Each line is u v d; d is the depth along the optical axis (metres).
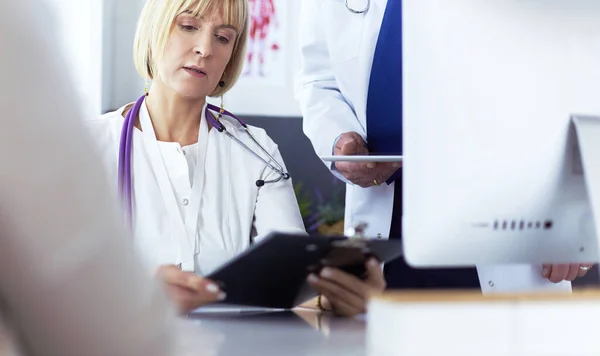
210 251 1.55
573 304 0.66
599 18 0.97
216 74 1.63
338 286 1.10
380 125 1.81
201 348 0.85
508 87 0.92
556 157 0.95
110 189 0.55
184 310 1.05
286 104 3.41
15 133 0.51
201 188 1.59
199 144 1.64
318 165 3.39
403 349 0.64
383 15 1.84
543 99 0.94
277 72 3.39
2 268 0.53
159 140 1.63
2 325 0.57
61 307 0.54
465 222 0.92
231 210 1.61
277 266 1.02
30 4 0.53
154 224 1.54
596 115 0.96
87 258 0.53
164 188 1.56
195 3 1.59
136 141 1.60
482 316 0.65
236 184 1.65
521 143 0.93
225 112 1.72
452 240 0.92
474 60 0.91
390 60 1.78
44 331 0.55
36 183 0.51
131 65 3.26
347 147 1.66
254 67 3.38
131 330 0.56
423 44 0.90
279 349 0.85
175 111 1.63
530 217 0.95
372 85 1.80
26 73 0.51
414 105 0.90
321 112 1.95
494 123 0.92
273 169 1.69
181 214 1.56
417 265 0.92
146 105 1.65
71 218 0.53
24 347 0.57
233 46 1.70
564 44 0.95
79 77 0.58
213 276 1.04
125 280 0.55
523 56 0.93
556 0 0.95
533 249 0.97
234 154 1.67
